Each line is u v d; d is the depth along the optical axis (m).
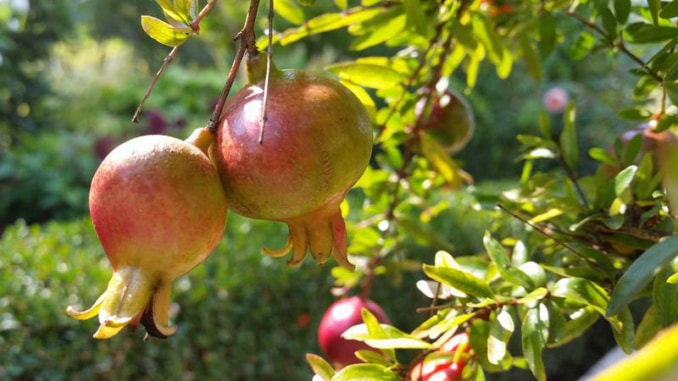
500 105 3.38
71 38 3.40
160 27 0.37
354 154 0.36
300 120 0.35
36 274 1.34
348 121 0.36
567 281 0.43
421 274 1.72
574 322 0.45
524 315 0.45
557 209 0.50
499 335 0.43
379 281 1.68
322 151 0.35
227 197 0.37
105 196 0.34
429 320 0.47
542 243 0.56
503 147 3.34
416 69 0.63
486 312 0.45
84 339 1.26
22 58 3.10
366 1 0.59
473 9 0.62
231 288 1.42
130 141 0.35
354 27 0.60
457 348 0.47
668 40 0.49
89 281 1.32
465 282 0.45
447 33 0.66
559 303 0.44
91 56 4.45
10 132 3.05
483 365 0.46
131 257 0.34
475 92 3.29
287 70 0.38
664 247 0.34
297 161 0.35
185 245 0.34
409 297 1.73
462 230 1.70
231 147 0.36
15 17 3.05
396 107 0.64
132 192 0.34
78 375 1.25
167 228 0.34
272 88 0.36
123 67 3.93
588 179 0.58
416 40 0.67
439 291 0.49
